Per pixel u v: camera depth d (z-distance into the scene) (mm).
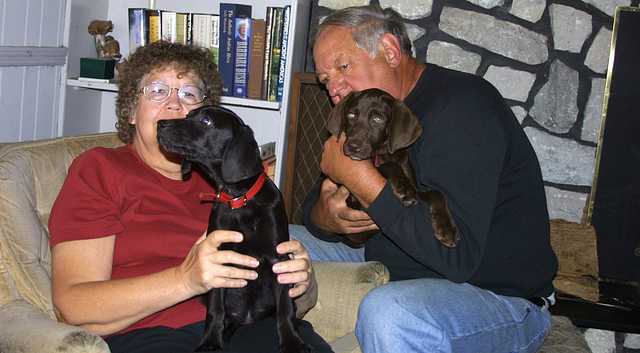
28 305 1775
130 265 1814
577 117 3320
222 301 1677
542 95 3324
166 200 1866
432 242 1892
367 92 2100
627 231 3309
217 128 1680
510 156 2057
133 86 1965
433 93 2088
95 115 3500
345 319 2057
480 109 1962
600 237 3340
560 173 3361
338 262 2166
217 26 3227
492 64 3330
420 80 2176
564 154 3344
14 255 1829
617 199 3305
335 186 2262
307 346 1686
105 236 1730
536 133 3354
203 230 1894
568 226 3223
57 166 2039
